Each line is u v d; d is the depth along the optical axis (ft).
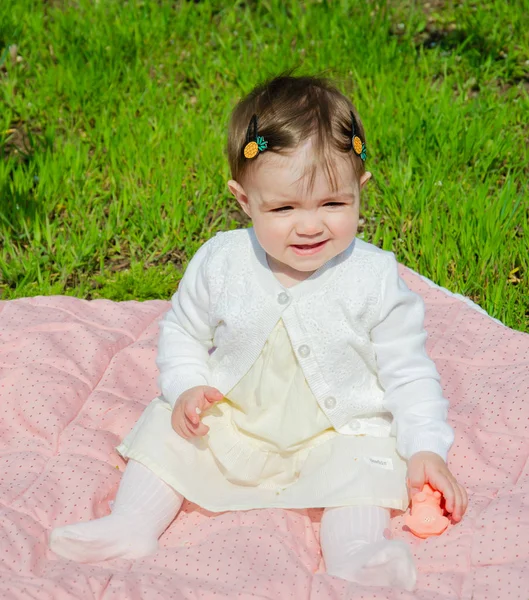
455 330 10.25
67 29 17.20
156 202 12.97
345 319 7.72
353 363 7.86
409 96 15.30
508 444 8.59
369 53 16.43
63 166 13.76
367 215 13.09
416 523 7.50
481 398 9.15
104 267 12.41
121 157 13.99
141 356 9.97
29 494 8.06
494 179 13.60
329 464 7.75
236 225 13.07
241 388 7.95
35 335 10.02
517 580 7.06
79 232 12.85
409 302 7.82
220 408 8.12
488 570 7.20
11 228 12.75
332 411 7.83
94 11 17.95
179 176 13.55
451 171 13.69
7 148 14.61
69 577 7.12
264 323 7.75
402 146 14.12
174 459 7.84
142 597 6.97
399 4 18.39
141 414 9.10
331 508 7.60
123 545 7.46
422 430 7.65
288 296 7.72
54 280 12.14
